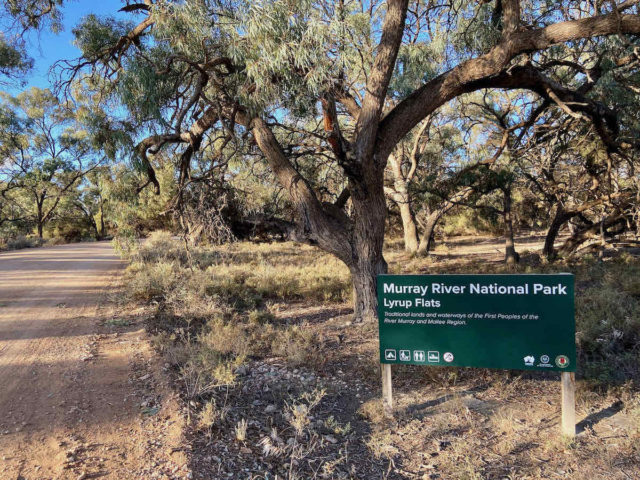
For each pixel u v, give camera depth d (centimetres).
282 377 612
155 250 1894
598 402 523
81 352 680
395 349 507
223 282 1242
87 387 546
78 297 1108
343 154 823
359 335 833
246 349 697
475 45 966
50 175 4212
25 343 721
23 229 4647
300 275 1534
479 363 482
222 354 669
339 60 733
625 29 704
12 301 1038
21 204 4741
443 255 2414
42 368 608
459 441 451
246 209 1073
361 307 928
